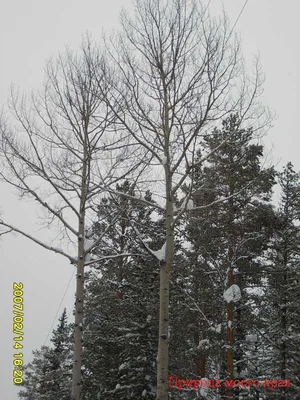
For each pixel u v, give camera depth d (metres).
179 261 15.84
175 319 14.42
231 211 12.91
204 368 16.81
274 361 14.28
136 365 13.66
